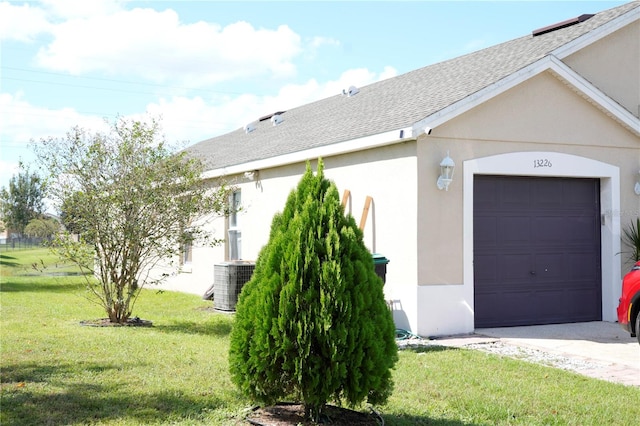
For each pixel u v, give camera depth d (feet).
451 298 34.91
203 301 51.26
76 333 32.68
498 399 21.77
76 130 36.29
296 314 17.43
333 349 16.97
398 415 19.81
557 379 24.85
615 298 39.19
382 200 36.91
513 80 35.65
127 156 36.29
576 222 39.24
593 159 38.86
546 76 37.60
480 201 36.63
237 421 18.85
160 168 36.68
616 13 42.47
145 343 30.09
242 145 61.67
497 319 37.01
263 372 17.75
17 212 139.85
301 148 42.98
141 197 36.17
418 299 34.12
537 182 38.22
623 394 22.86
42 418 18.85
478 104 35.01
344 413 19.31
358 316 17.31
